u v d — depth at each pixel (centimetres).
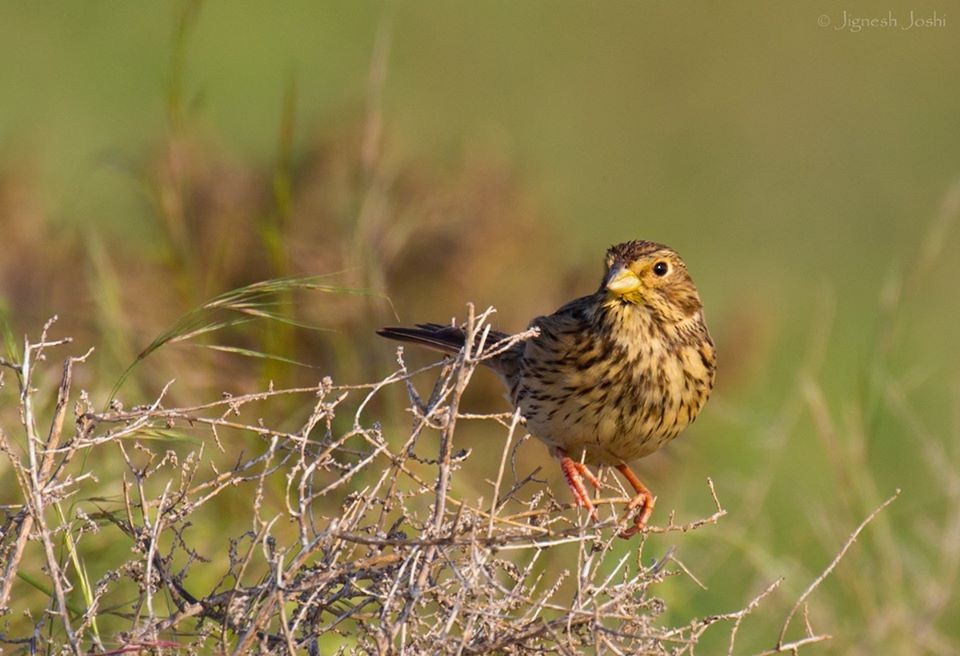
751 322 1553
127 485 779
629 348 941
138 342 1159
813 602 1107
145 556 689
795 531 1242
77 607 815
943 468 1212
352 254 1211
